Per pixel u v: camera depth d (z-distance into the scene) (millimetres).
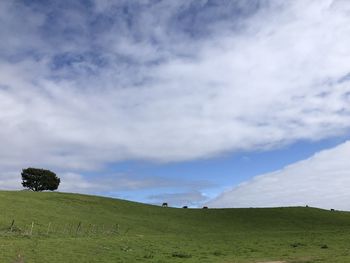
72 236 56938
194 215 113750
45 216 73000
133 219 91875
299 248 52250
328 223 109375
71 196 110875
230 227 98625
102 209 99812
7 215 66312
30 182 145125
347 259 37344
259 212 123188
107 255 40156
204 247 53125
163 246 51656
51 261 34406
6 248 38375
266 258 40875
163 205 127750
